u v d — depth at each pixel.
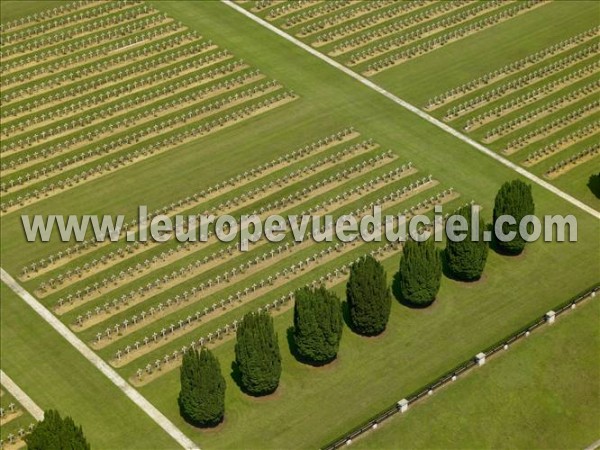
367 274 122.38
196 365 111.12
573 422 117.44
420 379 121.56
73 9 186.75
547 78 171.75
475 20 186.50
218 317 128.88
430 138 158.12
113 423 116.38
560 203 146.88
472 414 117.62
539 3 192.12
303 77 171.00
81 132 159.00
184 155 154.88
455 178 150.75
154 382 120.94
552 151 156.25
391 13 187.25
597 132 160.00
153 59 174.50
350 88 168.62
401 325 128.50
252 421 116.50
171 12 186.62
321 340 119.38
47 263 136.88
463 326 128.38
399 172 151.62
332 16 186.12
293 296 131.62
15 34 179.88
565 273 135.75
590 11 189.75
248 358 115.31
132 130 159.38
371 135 158.50
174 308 130.12
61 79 169.88
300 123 160.88
